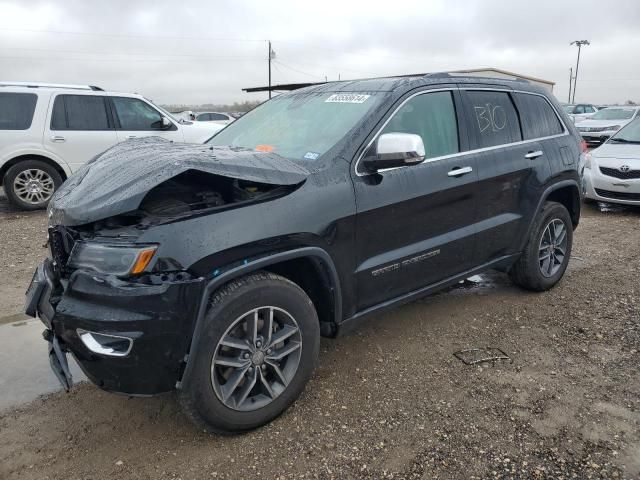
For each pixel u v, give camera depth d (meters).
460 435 2.87
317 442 2.83
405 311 4.55
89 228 2.73
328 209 3.02
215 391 2.69
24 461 2.71
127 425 3.01
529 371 3.53
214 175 2.83
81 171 3.22
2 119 8.94
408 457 2.71
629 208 9.09
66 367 2.65
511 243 4.43
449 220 3.80
